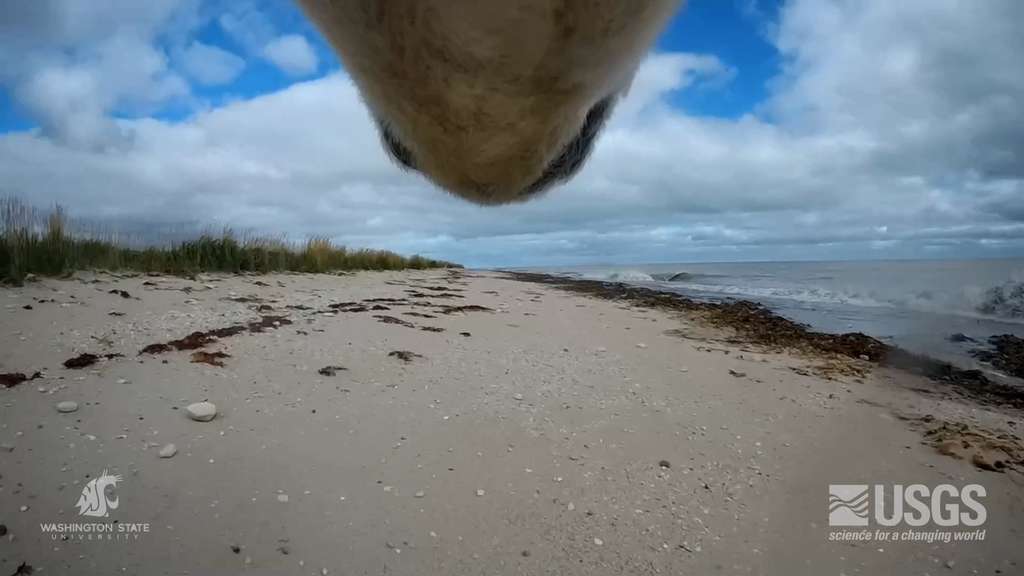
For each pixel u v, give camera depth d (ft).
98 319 13.57
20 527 6.18
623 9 1.52
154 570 5.86
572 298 32.19
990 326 24.48
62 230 20.02
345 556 6.35
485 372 12.87
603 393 12.03
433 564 6.34
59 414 8.54
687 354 16.79
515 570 6.33
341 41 1.82
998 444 9.83
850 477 8.62
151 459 7.68
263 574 5.98
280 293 21.56
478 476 8.14
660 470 8.64
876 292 35.91
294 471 7.82
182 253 25.16
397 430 9.34
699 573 6.41
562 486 8.02
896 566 6.63
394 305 21.57
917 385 14.65
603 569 6.41
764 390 13.01
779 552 6.81
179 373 10.62
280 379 10.98
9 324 12.26
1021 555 6.84
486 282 42.29
